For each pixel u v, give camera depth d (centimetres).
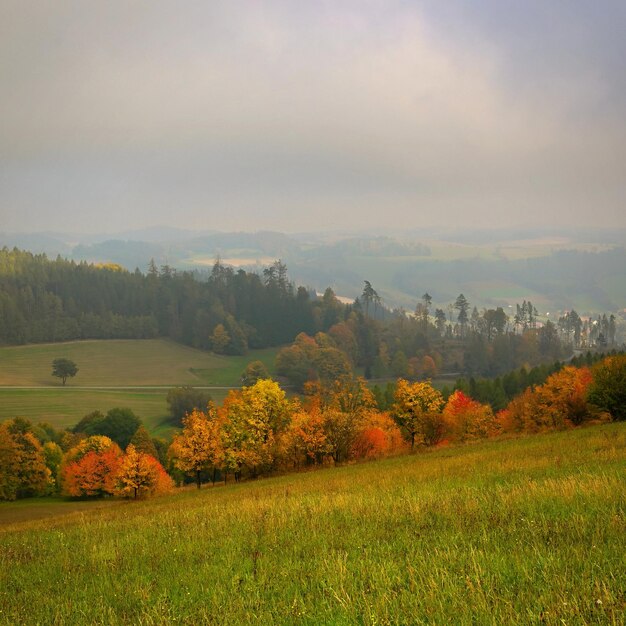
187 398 14375
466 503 1259
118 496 6919
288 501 1834
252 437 5244
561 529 917
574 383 6075
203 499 3353
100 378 18538
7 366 18850
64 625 789
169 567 1062
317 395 6869
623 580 654
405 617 624
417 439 6212
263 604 746
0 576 1171
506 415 7819
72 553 1369
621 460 1969
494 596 641
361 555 930
